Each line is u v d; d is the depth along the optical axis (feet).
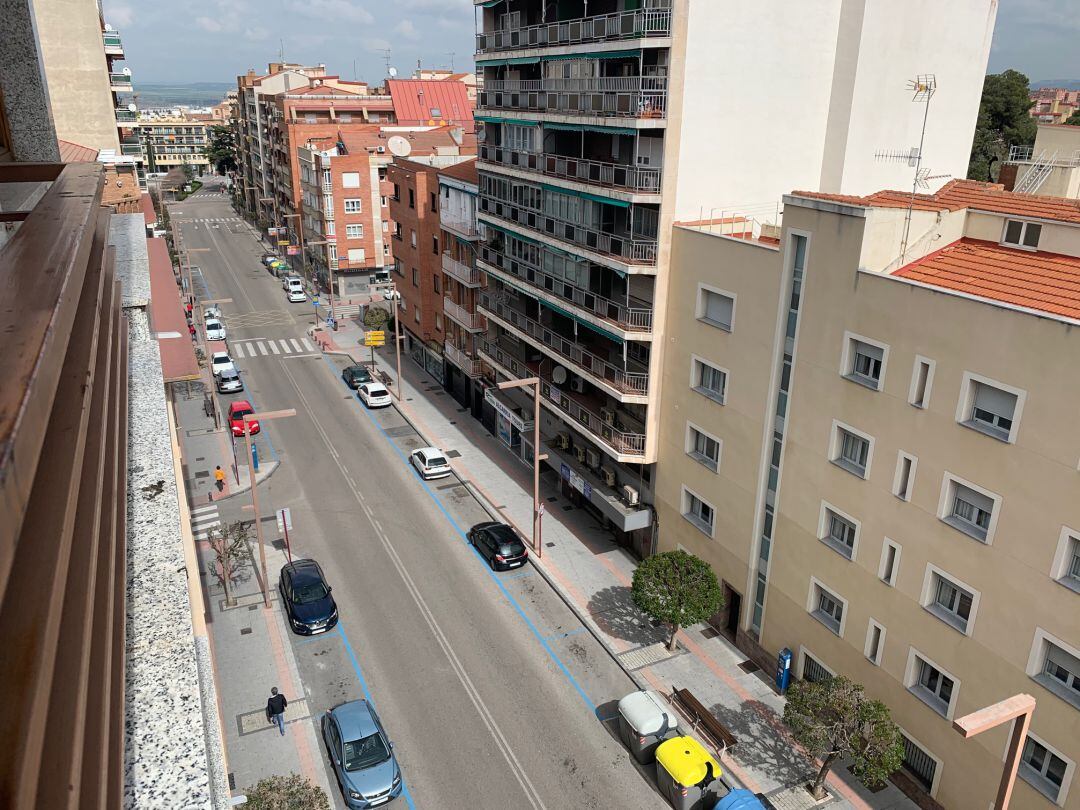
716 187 88.02
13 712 6.28
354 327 221.46
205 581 101.76
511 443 142.51
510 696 82.84
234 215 426.10
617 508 102.42
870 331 66.28
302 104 291.58
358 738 72.02
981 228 70.85
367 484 129.39
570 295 102.73
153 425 26.27
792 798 70.33
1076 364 51.60
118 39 164.14
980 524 60.70
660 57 82.33
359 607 97.09
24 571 7.99
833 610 76.74
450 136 234.17
